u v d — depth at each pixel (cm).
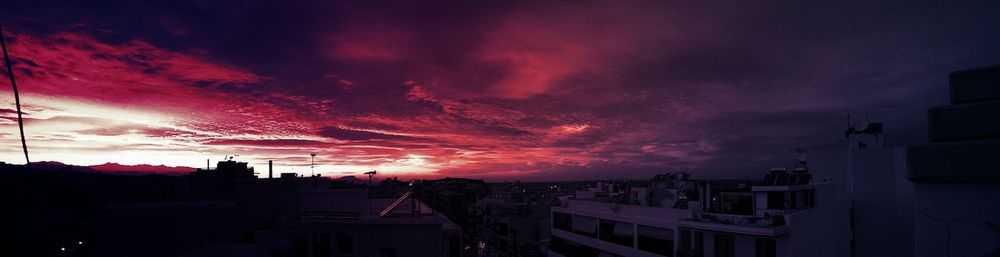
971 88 284
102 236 1820
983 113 273
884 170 3406
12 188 1025
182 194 2598
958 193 299
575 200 4319
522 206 6019
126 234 1842
